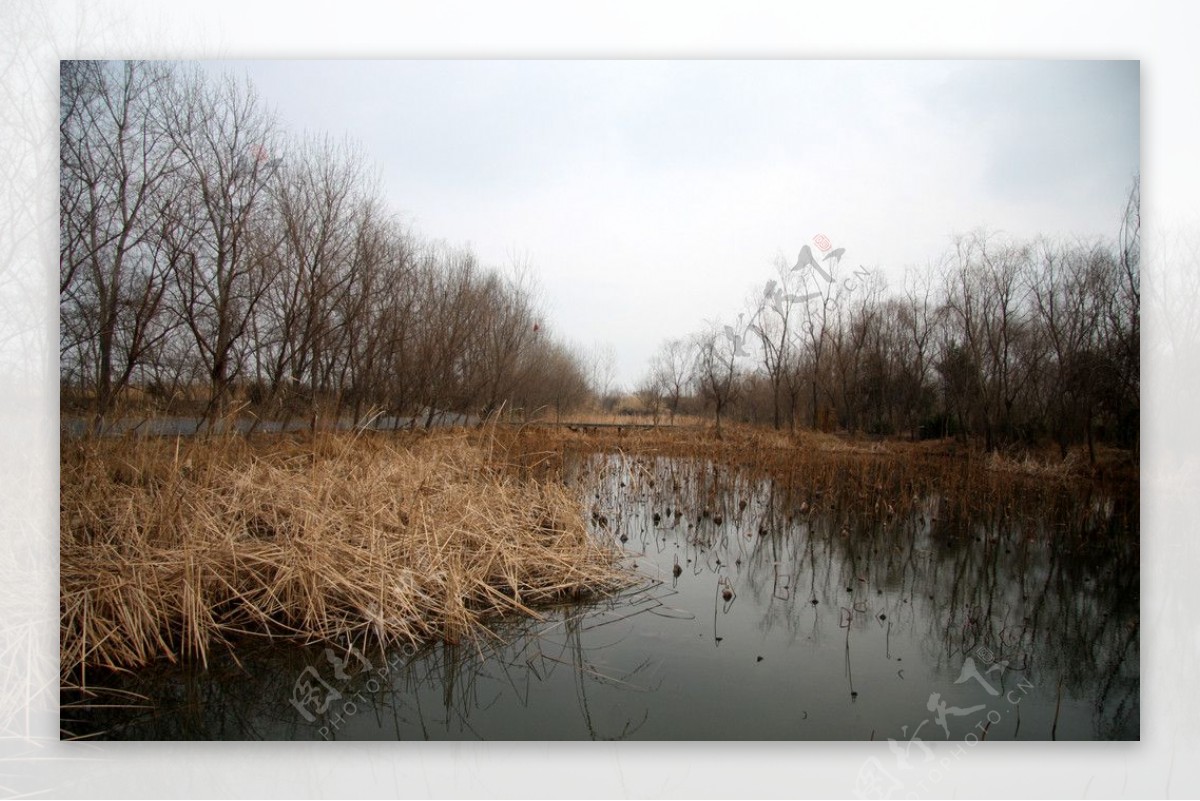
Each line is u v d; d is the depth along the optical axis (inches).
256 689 87.0
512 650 99.5
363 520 116.0
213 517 110.0
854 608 116.4
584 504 170.4
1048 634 105.1
